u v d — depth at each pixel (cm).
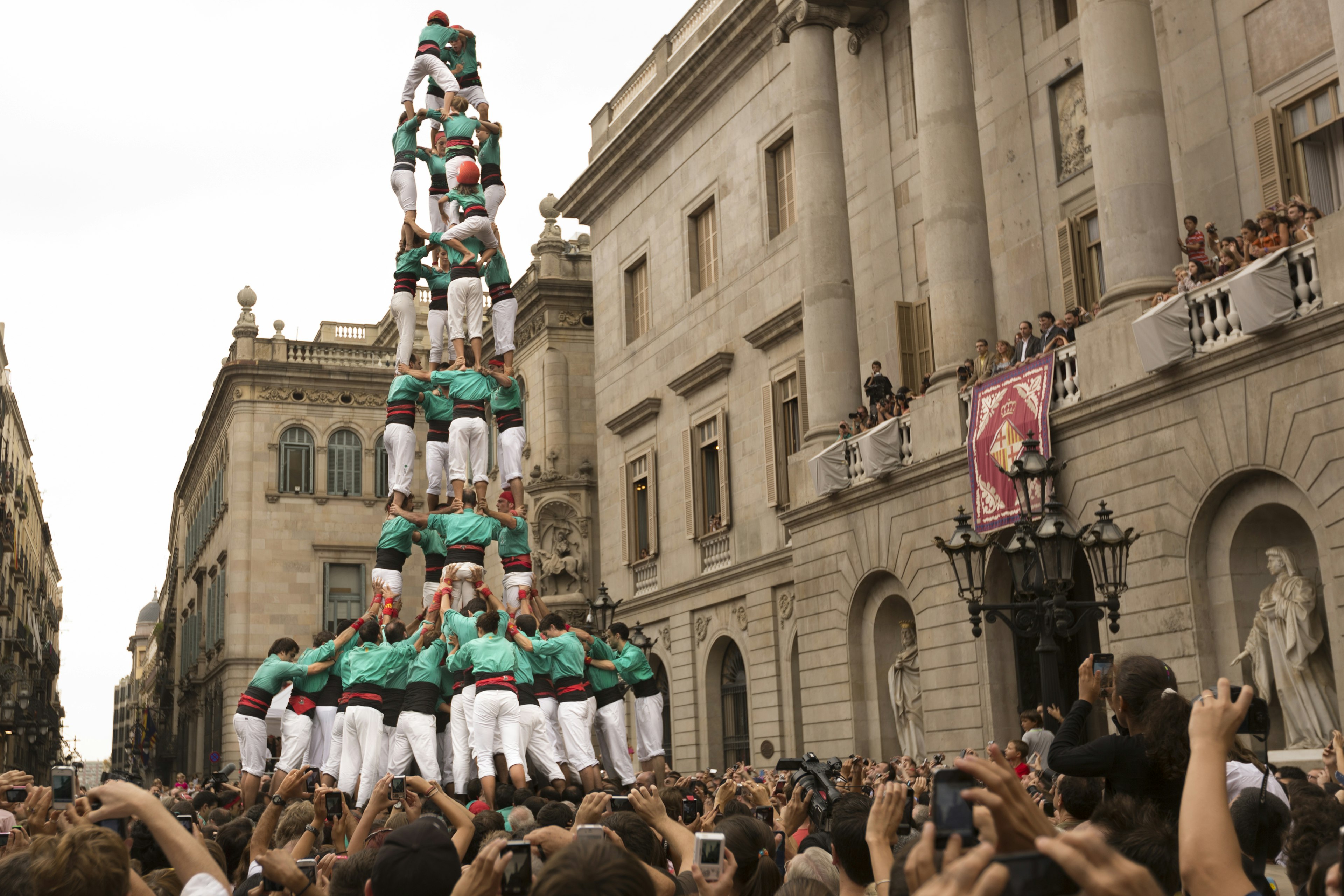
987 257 2238
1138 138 1845
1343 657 1476
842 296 2591
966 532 1346
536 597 1694
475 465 1670
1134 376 1758
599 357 3931
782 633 2912
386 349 5516
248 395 5241
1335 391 1469
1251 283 1541
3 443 6775
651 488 3525
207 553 5969
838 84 2897
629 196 3791
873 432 2291
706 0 3419
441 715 1581
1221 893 254
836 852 507
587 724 1557
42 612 9119
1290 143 1873
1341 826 460
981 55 2462
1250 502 1620
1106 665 580
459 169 1728
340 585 5250
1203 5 2016
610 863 283
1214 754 277
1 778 682
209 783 1712
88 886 356
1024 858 195
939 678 2144
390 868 351
